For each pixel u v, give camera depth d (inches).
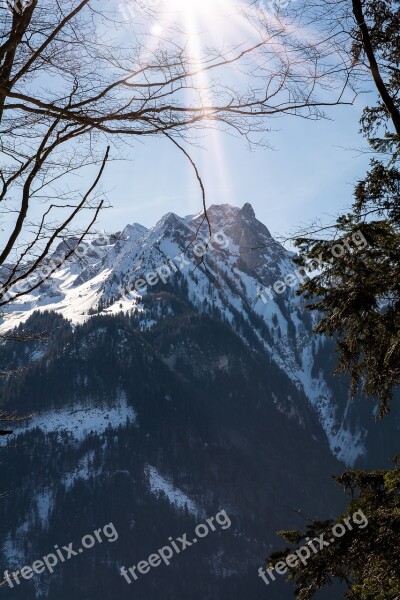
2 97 99.2
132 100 110.0
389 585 219.5
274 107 107.0
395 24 213.2
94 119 104.7
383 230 222.8
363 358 235.1
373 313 216.5
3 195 109.0
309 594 235.9
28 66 103.7
